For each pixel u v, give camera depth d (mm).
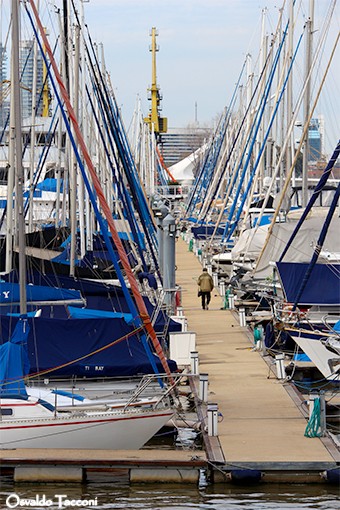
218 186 104875
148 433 27266
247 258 60094
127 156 75000
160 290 44844
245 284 53469
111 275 47062
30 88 56219
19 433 26484
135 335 30203
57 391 28391
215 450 27000
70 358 29344
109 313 36031
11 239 38156
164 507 23953
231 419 30750
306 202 59625
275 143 76375
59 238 53000
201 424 30219
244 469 25562
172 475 25734
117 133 66750
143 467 25734
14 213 40812
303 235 49656
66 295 37656
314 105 52344
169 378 28703
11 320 29953
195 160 178250
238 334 48094
